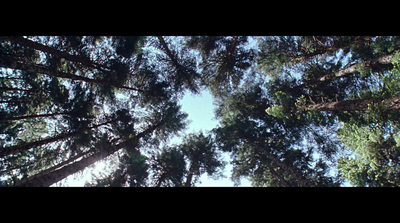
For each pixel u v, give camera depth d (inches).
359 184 343.6
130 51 467.5
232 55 566.3
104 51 440.1
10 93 383.6
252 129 572.7
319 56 503.8
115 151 430.6
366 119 313.7
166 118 556.4
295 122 508.1
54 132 409.7
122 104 508.1
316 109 365.7
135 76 533.0
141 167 483.5
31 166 410.9
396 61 254.2
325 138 511.8
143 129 531.5
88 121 419.8
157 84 549.6
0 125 366.3
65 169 310.5
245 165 613.0
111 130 457.4
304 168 491.2
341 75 463.5
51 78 404.8
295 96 538.3
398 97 239.3
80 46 392.2
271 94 571.2
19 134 413.1
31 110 396.2
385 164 329.7
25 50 352.2
